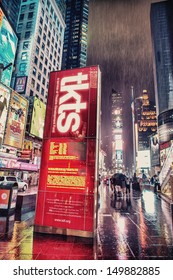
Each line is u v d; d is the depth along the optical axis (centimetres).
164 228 679
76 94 680
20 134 2522
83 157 627
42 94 4697
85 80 682
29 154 2630
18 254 445
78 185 614
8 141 2275
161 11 15225
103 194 1822
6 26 3562
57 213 611
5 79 3506
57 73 721
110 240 550
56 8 5825
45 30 5075
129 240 551
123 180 1694
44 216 618
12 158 2280
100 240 549
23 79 4028
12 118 2369
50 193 632
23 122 2597
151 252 469
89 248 488
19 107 2519
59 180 634
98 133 653
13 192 880
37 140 3588
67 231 590
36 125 3497
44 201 631
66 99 687
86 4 12619
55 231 597
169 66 13575
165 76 13412
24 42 4422
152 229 666
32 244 507
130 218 834
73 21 12175
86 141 635
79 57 11431
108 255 450
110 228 677
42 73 4750
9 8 4388
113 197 1586
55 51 5691
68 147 646
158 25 14962
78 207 600
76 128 654
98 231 640
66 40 11912
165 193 1630
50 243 517
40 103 3681
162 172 1886
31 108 3419
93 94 664
